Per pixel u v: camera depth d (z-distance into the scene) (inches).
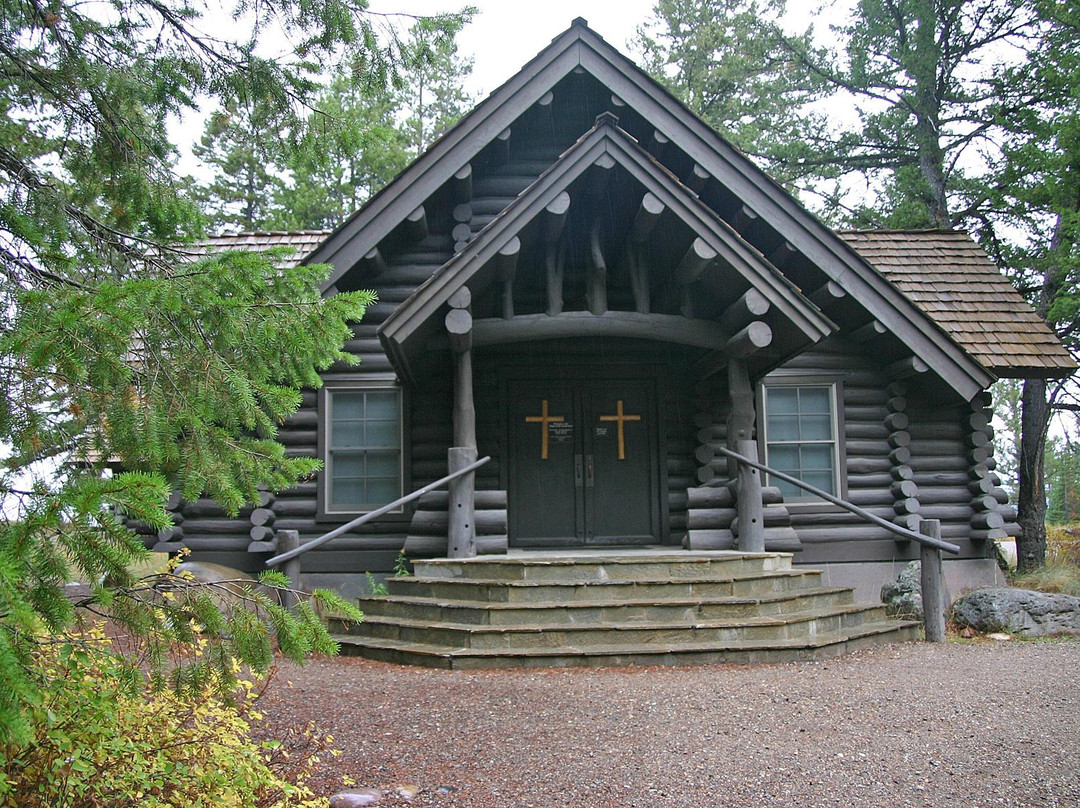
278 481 167.3
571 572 338.3
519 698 256.2
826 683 274.1
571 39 429.1
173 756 151.2
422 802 179.9
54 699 133.3
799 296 370.3
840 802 178.5
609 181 380.5
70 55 201.6
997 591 404.2
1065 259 590.6
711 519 406.3
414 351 385.7
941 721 232.2
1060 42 668.7
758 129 1039.0
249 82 221.6
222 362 159.2
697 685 271.3
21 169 183.8
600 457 461.1
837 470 472.1
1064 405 690.8
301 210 1002.7
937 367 434.0
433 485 371.2
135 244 204.1
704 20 1128.8
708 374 442.3
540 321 384.8
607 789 185.9
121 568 115.8
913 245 538.6
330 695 263.4
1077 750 208.5
